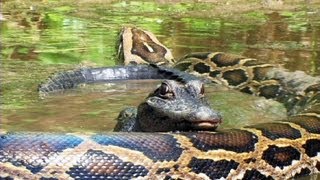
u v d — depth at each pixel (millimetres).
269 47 17766
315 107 10812
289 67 15172
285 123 9125
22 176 7270
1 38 18984
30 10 25359
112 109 11906
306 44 18203
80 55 16953
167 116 8680
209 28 21328
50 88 13391
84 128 10500
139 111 9539
